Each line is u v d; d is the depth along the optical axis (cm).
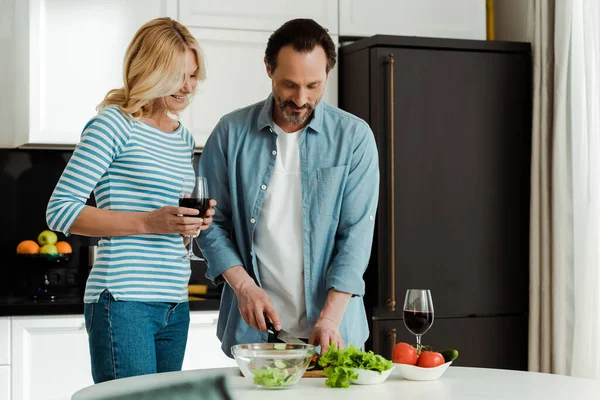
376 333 346
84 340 329
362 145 222
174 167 217
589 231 341
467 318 359
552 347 358
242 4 369
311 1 376
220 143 226
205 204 202
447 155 357
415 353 177
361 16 381
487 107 363
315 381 172
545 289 359
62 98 351
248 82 370
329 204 219
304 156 220
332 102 374
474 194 361
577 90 347
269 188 221
